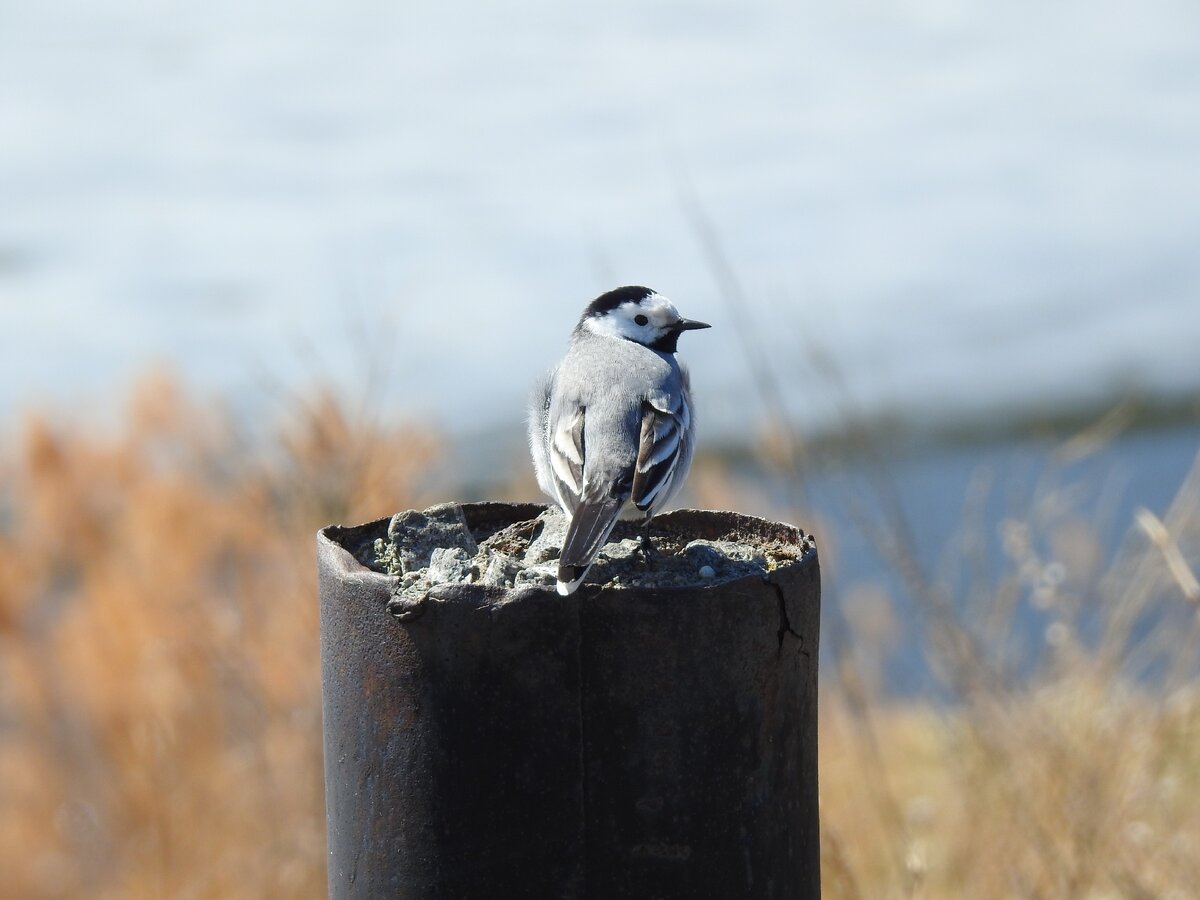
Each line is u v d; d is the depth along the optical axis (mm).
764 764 4809
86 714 13891
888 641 12055
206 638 12453
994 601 10594
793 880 4980
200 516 12961
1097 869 8508
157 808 12484
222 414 13617
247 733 12570
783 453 10609
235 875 11891
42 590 14258
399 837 4750
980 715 9469
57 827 13594
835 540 11695
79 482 13719
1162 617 10211
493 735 4625
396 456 11727
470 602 4574
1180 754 9844
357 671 4785
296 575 11086
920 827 10312
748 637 4680
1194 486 9883
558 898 4672
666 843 4660
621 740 4617
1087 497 17391
